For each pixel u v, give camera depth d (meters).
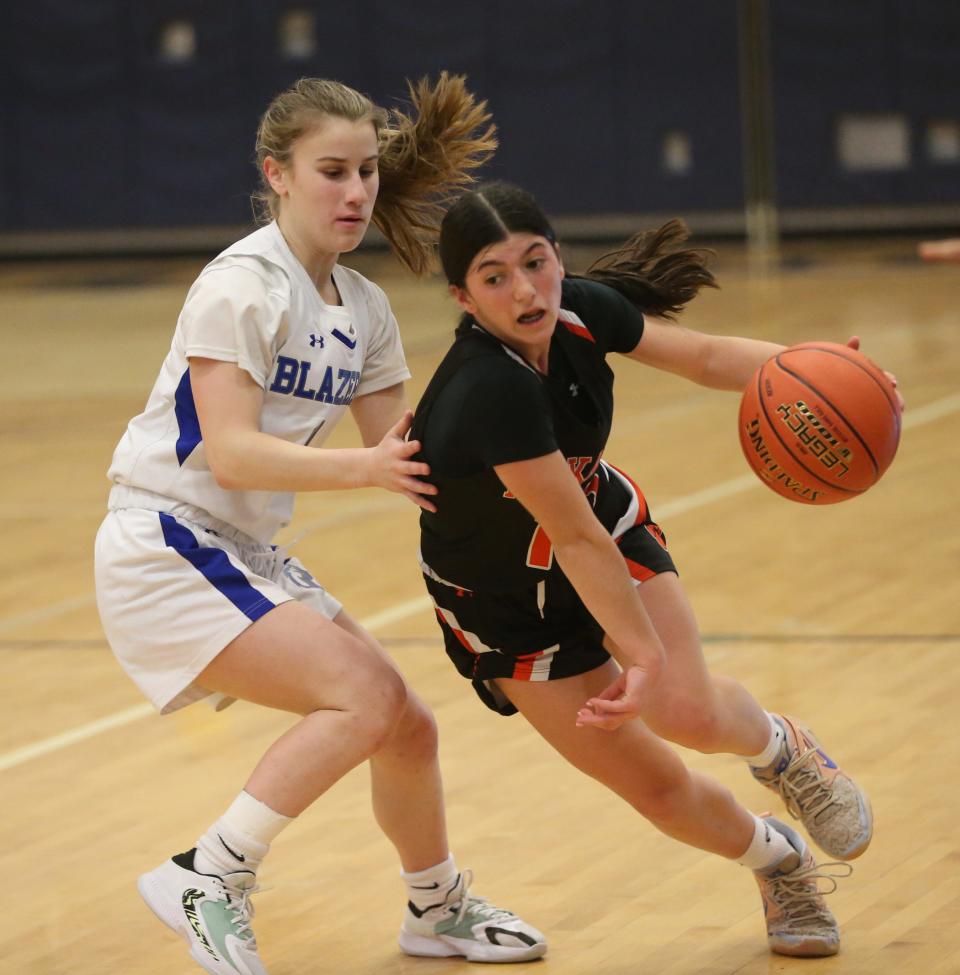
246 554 8.14
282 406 7.88
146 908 9.21
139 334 39.06
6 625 15.90
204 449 7.86
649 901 8.91
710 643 14.06
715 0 49.19
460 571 7.72
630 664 8.09
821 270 45.94
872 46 48.97
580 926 8.63
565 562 7.11
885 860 9.19
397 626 15.12
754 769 8.24
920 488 20.31
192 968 8.38
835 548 17.44
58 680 14.02
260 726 12.57
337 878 9.52
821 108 49.62
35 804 11.01
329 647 7.60
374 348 8.49
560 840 9.89
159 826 10.50
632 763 7.77
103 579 7.91
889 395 7.78
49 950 8.67
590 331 7.58
